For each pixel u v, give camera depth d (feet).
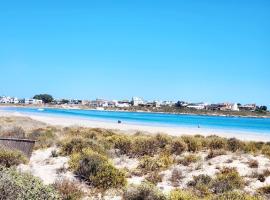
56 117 313.73
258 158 78.07
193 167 69.21
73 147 76.43
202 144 93.71
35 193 25.25
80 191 46.50
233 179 56.85
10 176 25.84
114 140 94.48
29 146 70.18
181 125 263.29
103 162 57.57
